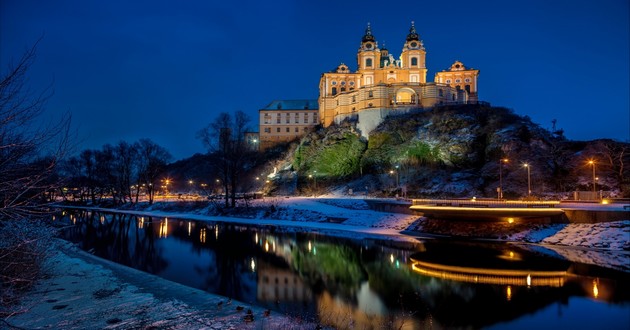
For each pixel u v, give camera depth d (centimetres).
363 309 2305
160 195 13175
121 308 1956
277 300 2464
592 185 7306
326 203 7731
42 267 2181
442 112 10806
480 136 9562
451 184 8494
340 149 11175
